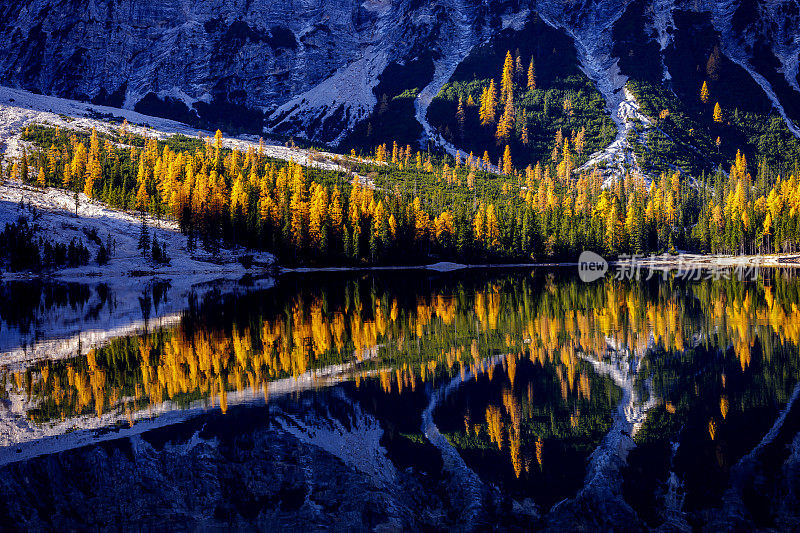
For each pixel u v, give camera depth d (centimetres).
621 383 3139
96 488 1930
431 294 8281
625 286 9062
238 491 1922
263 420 2602
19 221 12962
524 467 2123
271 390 3088
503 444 2334
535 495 1911
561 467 2114
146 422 2569
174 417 2633
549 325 5103
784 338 4134
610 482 1959
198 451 2245
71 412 2717
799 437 2256
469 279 11425
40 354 4112
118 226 14600
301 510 1797
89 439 2367
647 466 2083
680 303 6444
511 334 4703
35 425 2531
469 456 2217
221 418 2636
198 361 3828
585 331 4750
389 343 4400
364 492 1936
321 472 2075
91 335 4931
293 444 2316
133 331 5103
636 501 1830
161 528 1683
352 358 3884
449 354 3975
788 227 14750
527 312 6012
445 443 2342
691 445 2242
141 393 3034
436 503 1847
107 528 1661
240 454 2230
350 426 2539
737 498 1828
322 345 4344
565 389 3066
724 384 3022
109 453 2214
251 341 4541
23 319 6031
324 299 7744
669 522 1719
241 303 7319
